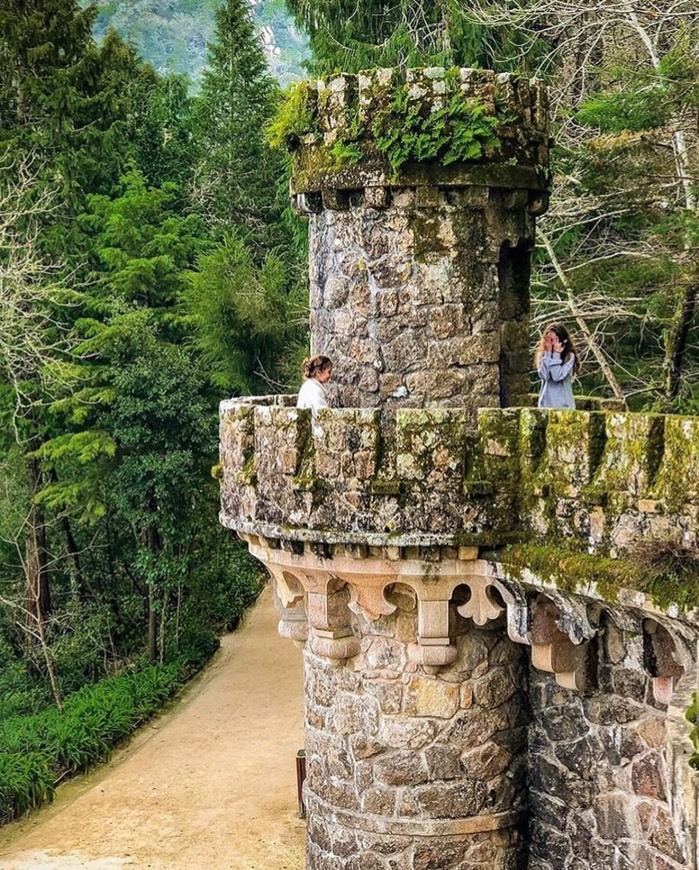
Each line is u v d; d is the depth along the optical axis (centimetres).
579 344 1858
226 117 4078
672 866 884
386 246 1017
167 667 2278
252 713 2050
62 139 2752
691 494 736
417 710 999
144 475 2277
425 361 1018
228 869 1451
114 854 1515
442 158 993
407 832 1012
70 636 2469
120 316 2420
